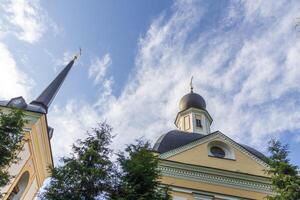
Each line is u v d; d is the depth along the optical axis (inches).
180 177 806.5
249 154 885.8
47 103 1159.6
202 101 1397.6
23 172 1002.1
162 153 845.8
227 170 825.5
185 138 961.5
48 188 541.3
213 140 908.0
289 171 657.6
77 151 601.6
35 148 1036.5
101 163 578.9
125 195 526.9
